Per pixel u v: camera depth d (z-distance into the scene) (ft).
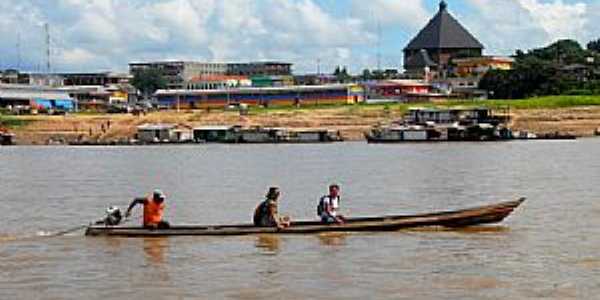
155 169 356.38
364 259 114.01
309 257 115.85
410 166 346.54
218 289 96.84
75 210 196.03
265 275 104.37
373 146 558.97
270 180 284.82
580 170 306.76
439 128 602.44
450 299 90.12
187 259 115.55
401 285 97.30
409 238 130.41
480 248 122.11
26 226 163.32
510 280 99.04
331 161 395.75
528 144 540.93
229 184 270.05
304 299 91.35
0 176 322.55
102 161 429.38
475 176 285.84
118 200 221.25
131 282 101.55
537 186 240.94
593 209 173.88
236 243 127.34
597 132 647.15
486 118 620.90
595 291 92.73
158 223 136.26
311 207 194.18
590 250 119.85
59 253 122.72
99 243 129.59
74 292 96.84
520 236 132.98
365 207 193.88
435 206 194.49
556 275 101.55
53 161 435.94
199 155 482.28
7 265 114.11
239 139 644.69
